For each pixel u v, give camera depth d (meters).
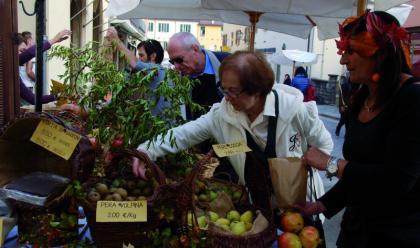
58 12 7.28
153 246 1.40
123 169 1.69
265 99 1.77
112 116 1.71
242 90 1.65
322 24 6.34
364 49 1.34
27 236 1.46
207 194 1.67
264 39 27.95
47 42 2.65
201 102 2.89
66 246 1.42
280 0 4.36
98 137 1.68
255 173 1.69
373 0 3.39
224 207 1.65
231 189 1.78
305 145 1.99
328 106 19.50
